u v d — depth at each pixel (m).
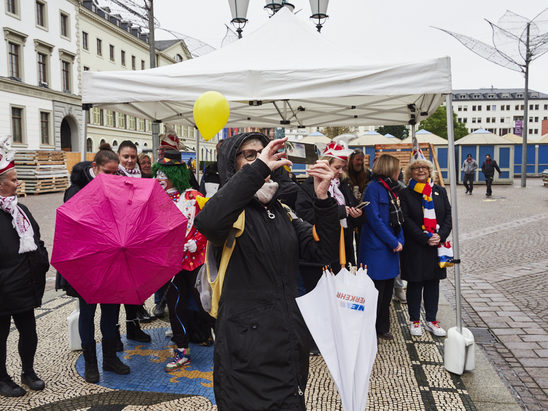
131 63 48.34
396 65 3.51
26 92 32.66
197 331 4.14
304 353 1.90
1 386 3.20
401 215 4.04
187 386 3.33
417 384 3.34
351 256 4.21
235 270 1.91
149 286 2.68
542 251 8.41
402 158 14.93
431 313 4.40
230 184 1.77
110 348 3.54
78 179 3.55
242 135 2.00
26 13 32.66
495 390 3.25
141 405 3.06
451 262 3.67
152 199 2.71
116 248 2.51
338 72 3.58
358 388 1.88
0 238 3.03
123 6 12.34
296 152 8.06
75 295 3.31
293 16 4.52
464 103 131.12
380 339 4.27
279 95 3.66
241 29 7.27
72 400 3.13
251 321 1.83
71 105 37.66
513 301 5.52
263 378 1.80
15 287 3.07
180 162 3.69
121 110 5.45
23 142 32.66
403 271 4.27
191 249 3.38
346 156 3.99
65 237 2.54
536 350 4.07
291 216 2.16
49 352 3.95
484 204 16.64
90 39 41.06
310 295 1.95
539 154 33.91
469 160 21.16
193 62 4.19
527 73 23.77
